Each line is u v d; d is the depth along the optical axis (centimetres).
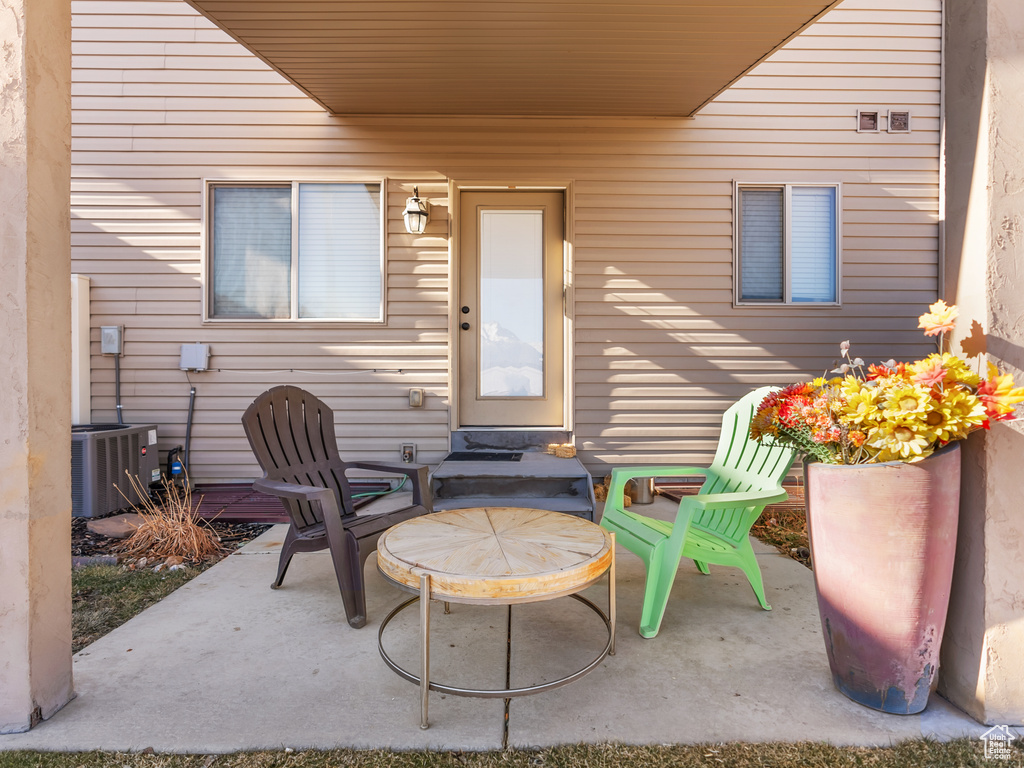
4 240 159
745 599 256
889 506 161
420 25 323
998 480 163
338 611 242
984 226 168
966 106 173
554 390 478
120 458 402
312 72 381
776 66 467
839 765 148
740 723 165
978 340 169
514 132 458
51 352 169
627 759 150
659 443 468
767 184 468
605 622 223
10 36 159
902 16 470
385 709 172
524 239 477
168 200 457
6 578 160
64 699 172
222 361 460
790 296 473
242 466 461
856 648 171
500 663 198
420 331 462
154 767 147
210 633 221
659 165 462
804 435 179
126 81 455
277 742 156
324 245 465
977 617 166
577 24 321
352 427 463
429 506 282
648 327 466
